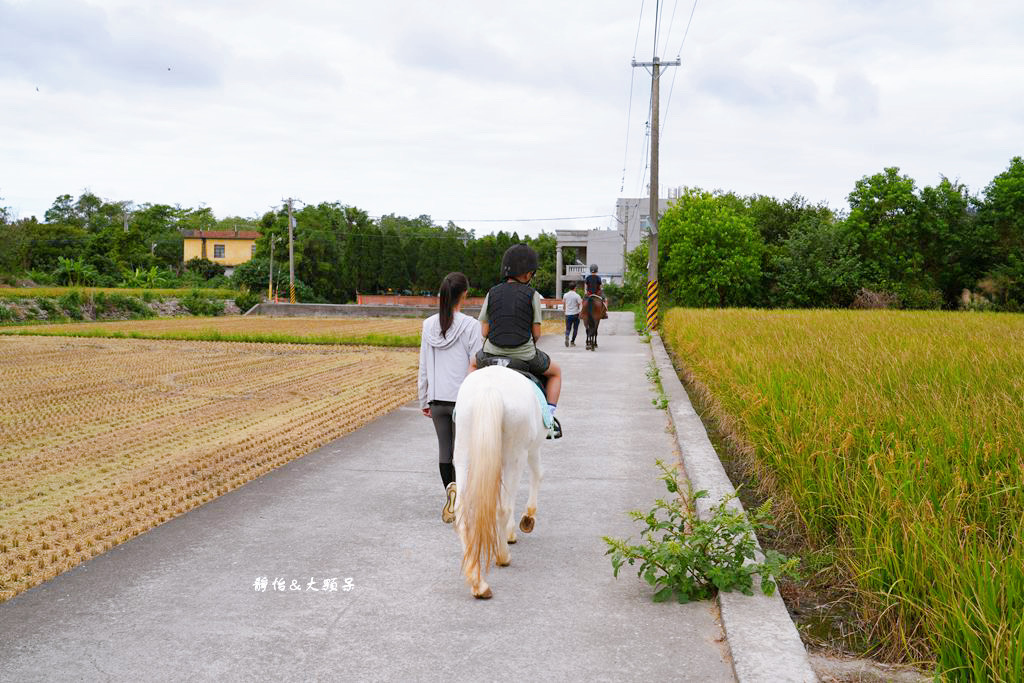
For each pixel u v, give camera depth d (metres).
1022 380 8.05
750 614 4.21
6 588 4.81
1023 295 48.53
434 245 78.75
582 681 3.64
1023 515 4.41
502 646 3.99
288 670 3.74
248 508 6.46
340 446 8.97
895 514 4.48
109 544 5.62
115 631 4.16
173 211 101.69
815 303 51.47
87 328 30.61
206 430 10.08
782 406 7.77
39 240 62.41
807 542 5.30
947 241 51.56
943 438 5.94
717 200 55.66
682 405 11.07
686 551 4.55
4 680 3.62
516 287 5.59
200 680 3.64
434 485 7.22
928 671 3.64
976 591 3.63
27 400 12.75
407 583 4.85
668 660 3.84
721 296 49.97
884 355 10.80
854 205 52.75
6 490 7.16
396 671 3.73
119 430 10.12
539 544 5.59
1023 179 49.78
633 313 45.97
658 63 27.70
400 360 19.25
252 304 47.78
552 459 8.27
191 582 4.86
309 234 72.75
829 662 3.78
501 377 4.83
